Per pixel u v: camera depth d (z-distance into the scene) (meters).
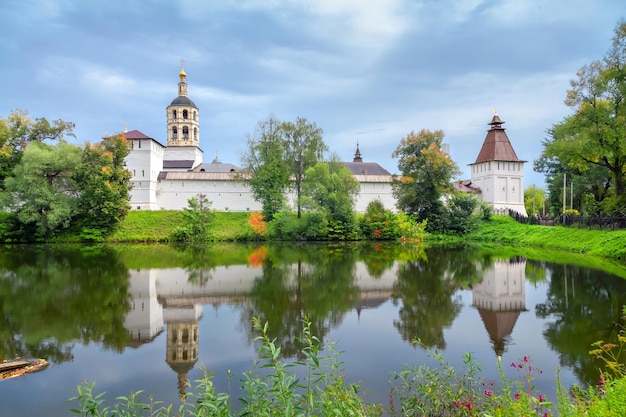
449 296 19.80
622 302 17.98
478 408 7.69
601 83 35.31
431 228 56.62
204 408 6.59
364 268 28.77
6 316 16.62
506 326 14.91
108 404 9.48
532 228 49.34
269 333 14.41
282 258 34.91
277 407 6.27
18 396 9.88
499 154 70.25
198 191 64.25
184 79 82.00
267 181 56.94
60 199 48.25
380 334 14.17
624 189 38.91
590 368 10.99
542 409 7.87
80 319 16.22
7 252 38.47
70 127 56.56
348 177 55.41
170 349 12.95
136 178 60.97
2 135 51.31
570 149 37.28
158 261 32.88
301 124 59.69
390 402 8.76
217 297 19.92
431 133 57.56
